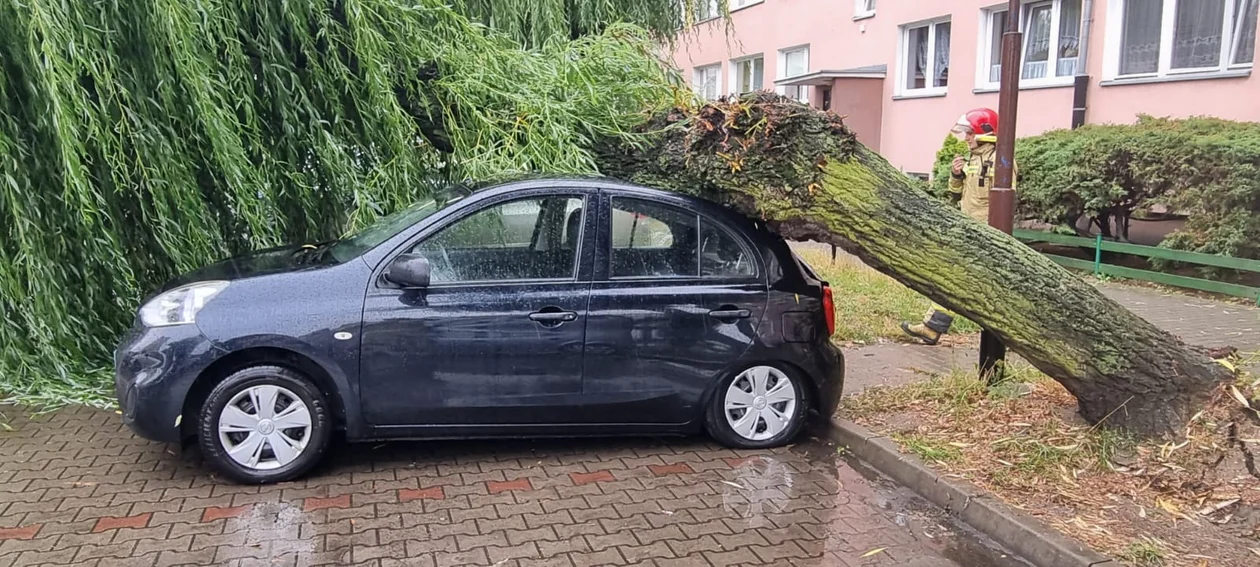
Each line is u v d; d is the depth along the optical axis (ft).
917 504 14.49
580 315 15.37
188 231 18.88
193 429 14.73
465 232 15.29
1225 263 29.73
